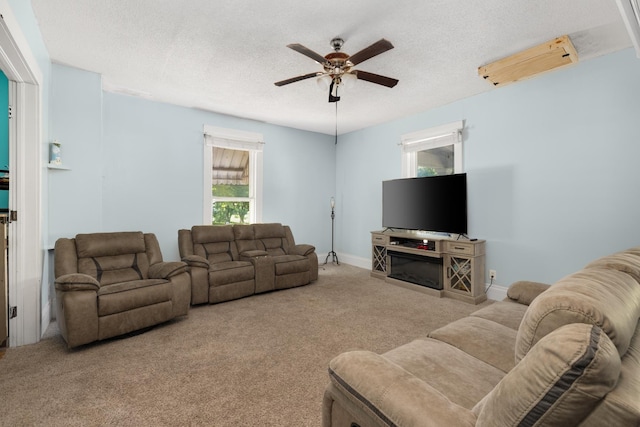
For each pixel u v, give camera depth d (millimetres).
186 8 2225
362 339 2588
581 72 3039
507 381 715
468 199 3965
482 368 1350
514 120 3525
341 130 5738
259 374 2049
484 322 1803
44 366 2123
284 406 1728
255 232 4535
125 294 2557
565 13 2260
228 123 4820
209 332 2719
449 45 2691
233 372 2070
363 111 4539
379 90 3721
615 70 2842
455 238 3977
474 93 3816
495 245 3695
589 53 2865
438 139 4316
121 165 3898
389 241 4551
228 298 3572
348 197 5906
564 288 939
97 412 1656
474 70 3180
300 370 2102
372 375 1010
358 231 5699
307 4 2162
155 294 2732
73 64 3123
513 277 3543
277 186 5414
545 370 639
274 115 4793
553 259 3238
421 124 4582
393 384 960
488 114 3762
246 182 5191
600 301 839
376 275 4758
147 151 4094
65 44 2740
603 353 607
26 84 2428
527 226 3426
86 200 3312
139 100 4020
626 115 2791
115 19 2367
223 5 2186
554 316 845
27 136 2438
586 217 3020
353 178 5789
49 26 2463
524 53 2748
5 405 1705
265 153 5262
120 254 3189
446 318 3078
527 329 900
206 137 4562
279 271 4000
